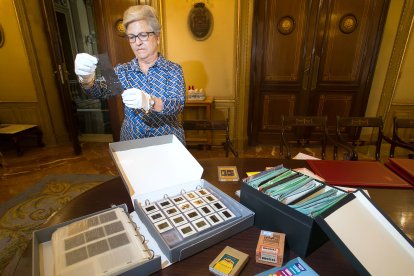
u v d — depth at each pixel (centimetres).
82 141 349
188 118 321
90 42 393
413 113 299
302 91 308
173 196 80
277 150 321
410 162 115
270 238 63
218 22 280
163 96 114
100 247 56
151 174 88
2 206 196
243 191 76
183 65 299
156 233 61
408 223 77
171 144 103
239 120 315
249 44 285
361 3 270
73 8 379
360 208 62
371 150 315
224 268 57
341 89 303
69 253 54
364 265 50
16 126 311
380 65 293
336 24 279
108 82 107
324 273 58
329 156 299
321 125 175
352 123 177
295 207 62
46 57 312
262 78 308
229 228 67
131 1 275
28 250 64
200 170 92
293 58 296
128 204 85
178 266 59
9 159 291
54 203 201
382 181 101
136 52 109
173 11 279
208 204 75
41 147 329
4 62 300
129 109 122
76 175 248
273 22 284
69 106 286
